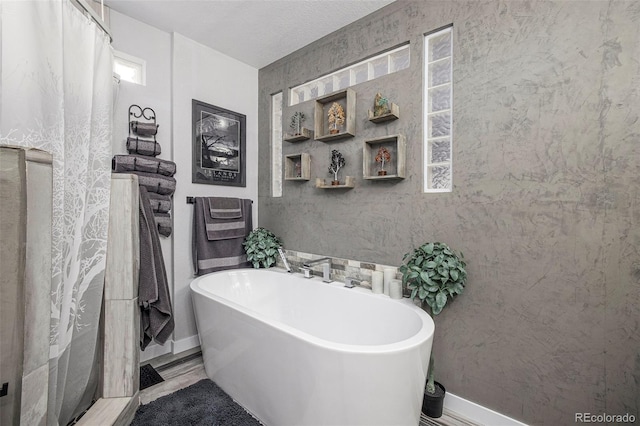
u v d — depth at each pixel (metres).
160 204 2.21
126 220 1.62
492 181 1.61
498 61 1.58
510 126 1.55
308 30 2.36
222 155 2.75
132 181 1.64
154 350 2.34
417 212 1.91
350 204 2.28
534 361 1.49
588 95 1.34
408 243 1.95
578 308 1.38
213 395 1.82
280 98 2.96
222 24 2.29
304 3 2.03
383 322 1.86
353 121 2.21
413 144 1.92
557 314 1.43
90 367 1.48
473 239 1.68
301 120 2.62
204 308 1.96
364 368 1.22
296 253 2.69
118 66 2.18
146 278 1.90
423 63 1.88
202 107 2.59
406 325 1.70
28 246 0.94
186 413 1.65
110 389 1.59
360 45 2.20
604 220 1.31
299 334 1.38
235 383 1.77
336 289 2.14
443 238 1.80
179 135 2.44
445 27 1.81
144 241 1.93
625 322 1.27
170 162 2.29
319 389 1.30
